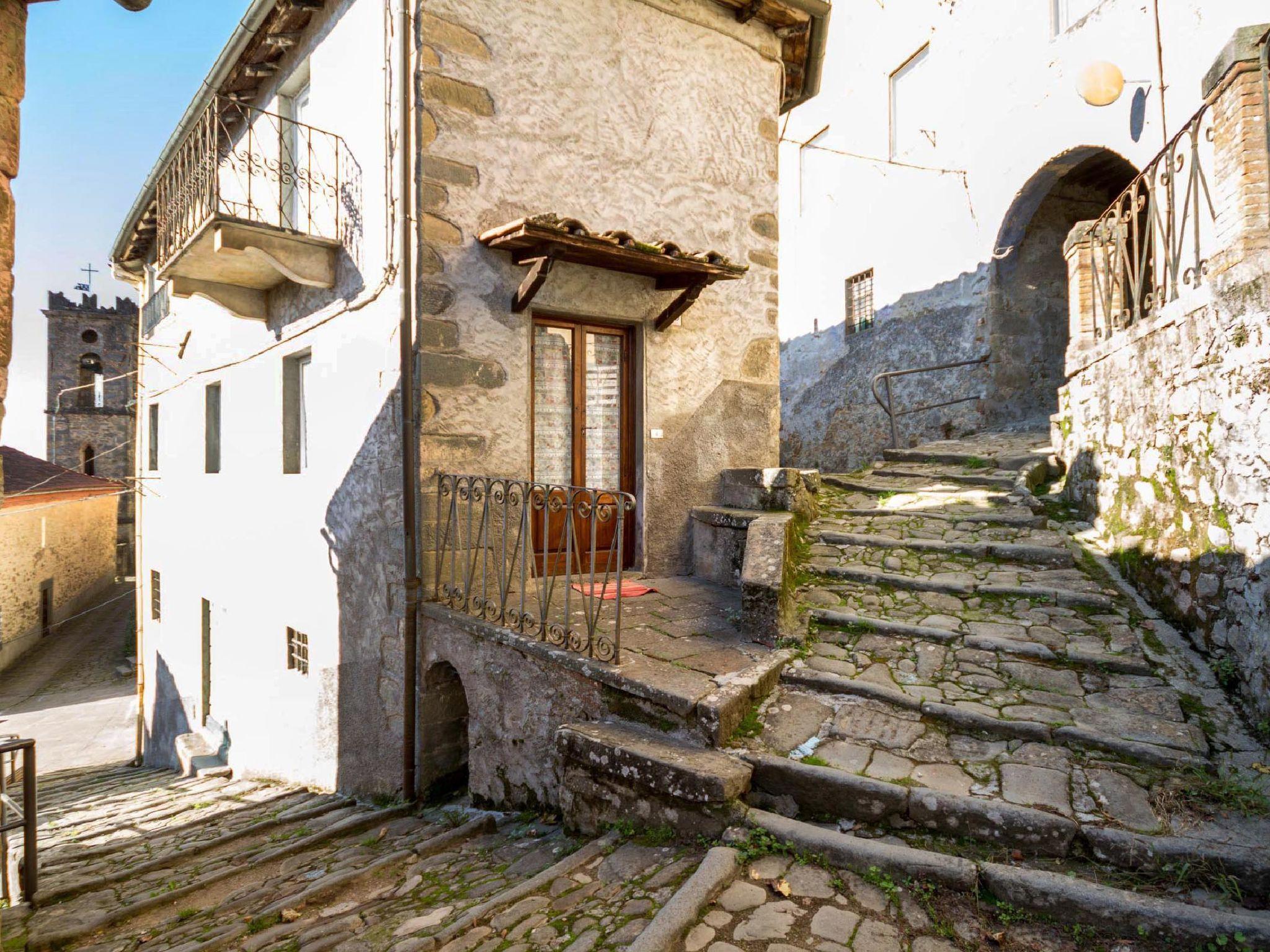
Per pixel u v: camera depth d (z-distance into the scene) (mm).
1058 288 9750
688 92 6367
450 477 4859
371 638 5457
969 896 2422
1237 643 3342
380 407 5281
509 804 4191
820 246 12820
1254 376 3197
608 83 5848
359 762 5652
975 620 4324
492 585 5328
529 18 5414
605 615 4742
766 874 2572
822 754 3141
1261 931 2111
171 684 10336
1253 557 3219
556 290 5539
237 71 6953
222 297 6902
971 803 2719
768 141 6973
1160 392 4223
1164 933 2189
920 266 10625
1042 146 8586
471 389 5125
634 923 2359
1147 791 2793
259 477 7488
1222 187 3863
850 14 12086
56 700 15008
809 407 13039
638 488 6117
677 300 5914
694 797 2885
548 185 5492
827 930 2277
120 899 3961
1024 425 9000
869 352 11633
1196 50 6684
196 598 9344
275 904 3375
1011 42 9039
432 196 4945
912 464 7852
